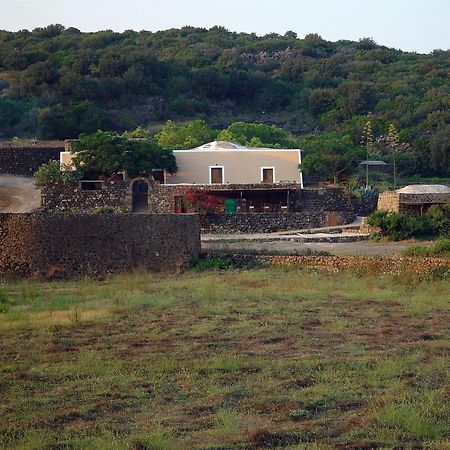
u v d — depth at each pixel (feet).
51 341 150.82
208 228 347.77
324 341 148.36
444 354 137.39
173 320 170.09
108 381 124.26
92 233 253.24
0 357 139.03
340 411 110.22
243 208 369.50
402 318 170.30
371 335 153.38
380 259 245.65
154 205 360.69
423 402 110.63
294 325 163.12
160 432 101.35
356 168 465.88
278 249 282.77
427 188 338.75
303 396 115.44
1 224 252.01
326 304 187.42
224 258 261.85
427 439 100.07
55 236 251.39
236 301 192.44
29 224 250.98
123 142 374.84
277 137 523.29
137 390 119.85
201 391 119.34
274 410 110.22
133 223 256.11
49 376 127.44
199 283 224.94
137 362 134.62
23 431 103.50
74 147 377.30
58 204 362.53
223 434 101.55
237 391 118.32
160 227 258.16
